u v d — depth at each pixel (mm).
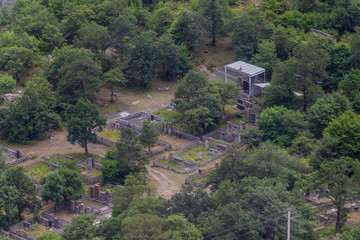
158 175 181375
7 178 162125
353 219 159250
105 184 177875
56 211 168375
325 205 154750
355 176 155250
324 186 152750
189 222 140875
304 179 165500
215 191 162000
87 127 189000
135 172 177000
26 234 158375
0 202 157000
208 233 138750
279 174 159625
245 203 144750
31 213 167500
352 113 184750
